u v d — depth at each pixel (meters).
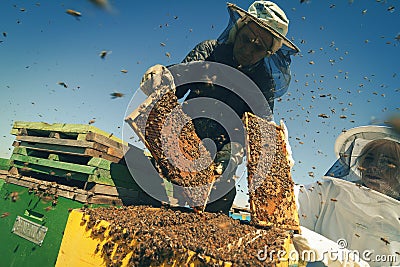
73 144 0.98
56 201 0.91
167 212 0.96
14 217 0.98
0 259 0.95
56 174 1.01
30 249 0.90
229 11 1.25
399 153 1.21
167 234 0.68
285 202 1.14
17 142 1.13
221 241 0.70
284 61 1.43
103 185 0.96
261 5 1.32
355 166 1.31
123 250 0.66
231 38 1.36
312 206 1.44
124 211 0.87
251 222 1.01
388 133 1.18
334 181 1.34
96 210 0.82
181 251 0.61
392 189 1.23
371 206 1.20
